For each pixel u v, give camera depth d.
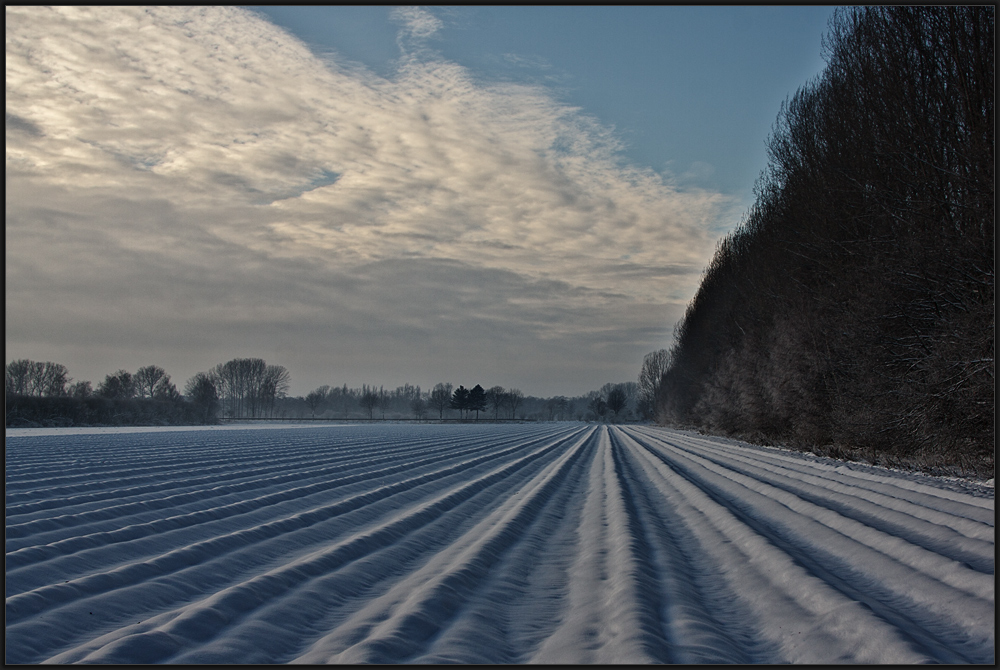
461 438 44.31
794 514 11.06
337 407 175.12
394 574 7.45
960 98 18.28
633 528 9.91
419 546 8.93
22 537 8.69
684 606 6.02
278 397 157.75
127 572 6.92
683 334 64.69
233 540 8.71
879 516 10.70
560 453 29.78
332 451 27.69
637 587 6.36
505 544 9.04
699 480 17.53
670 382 74.62
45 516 10.34
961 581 6.66
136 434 41.22
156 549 8.40
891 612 5.88
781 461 22.64
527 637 5.38
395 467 19.62
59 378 93.38
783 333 29.06
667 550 8.60
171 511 11.12
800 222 29.41
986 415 15.56
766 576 7.15
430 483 16.08
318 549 8.64
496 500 13.84
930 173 19.00
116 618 5.70
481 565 7.64
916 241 18.50
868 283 21.22
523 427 78.75
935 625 5.68
